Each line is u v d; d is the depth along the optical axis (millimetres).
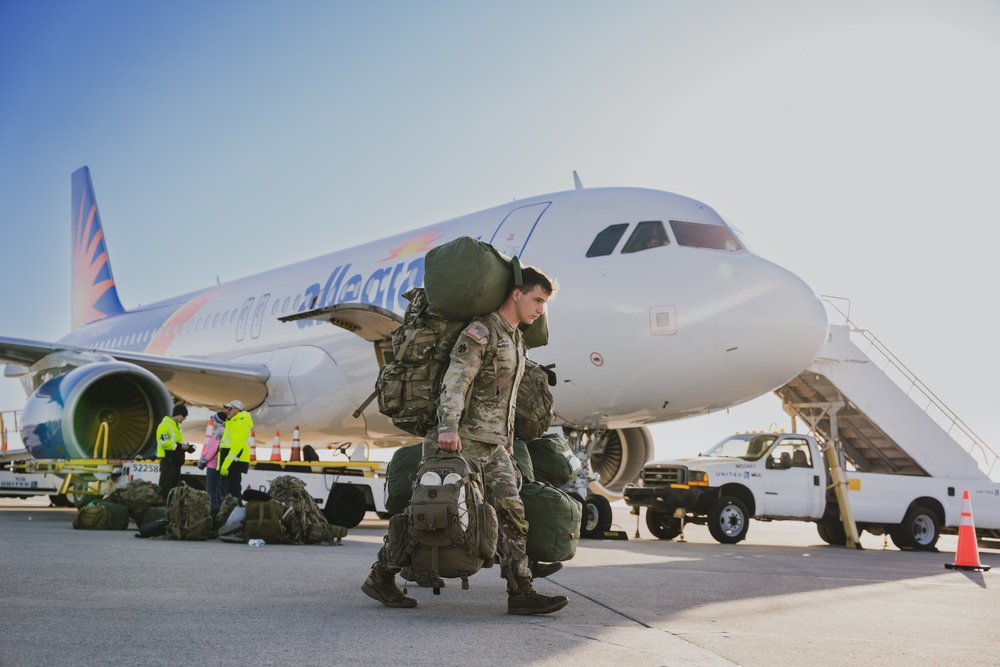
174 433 11047
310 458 12133
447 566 3615
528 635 3383
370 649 3008
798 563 8070
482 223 12969
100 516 9766
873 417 14945
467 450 3756
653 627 3754
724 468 11641
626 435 14734
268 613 3771
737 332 10305
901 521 12422
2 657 2713
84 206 27172
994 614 4754
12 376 19953
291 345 15125
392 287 13367
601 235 11438
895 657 3273
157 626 3338
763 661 3078
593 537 11734
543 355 11406
